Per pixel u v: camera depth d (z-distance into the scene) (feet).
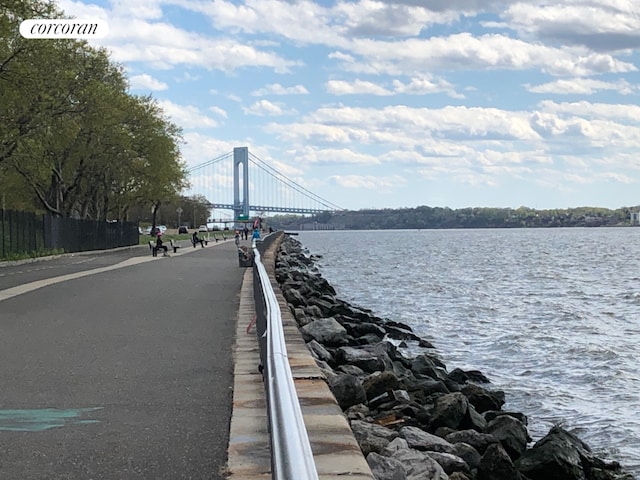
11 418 23.02
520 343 73.61
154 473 17.95
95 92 150.10
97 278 82.89
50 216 151.53
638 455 39.04
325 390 24.47
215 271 96.84
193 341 38.19
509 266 213.25
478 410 43.24
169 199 248.93
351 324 72.18
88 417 23.16
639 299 119.34
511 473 27.71
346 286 147.23
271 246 179.93
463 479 25.43
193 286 72.64
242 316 48.37
